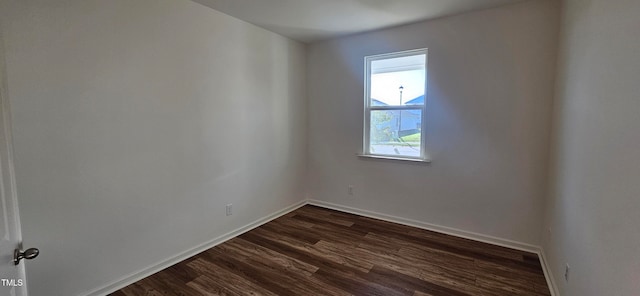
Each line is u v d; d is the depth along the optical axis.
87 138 1.92
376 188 3.61
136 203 2.22
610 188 1.20
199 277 2.29
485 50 2.78
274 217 3.65
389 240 2.97
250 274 2.33
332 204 4.03
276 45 3.51
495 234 2.88
